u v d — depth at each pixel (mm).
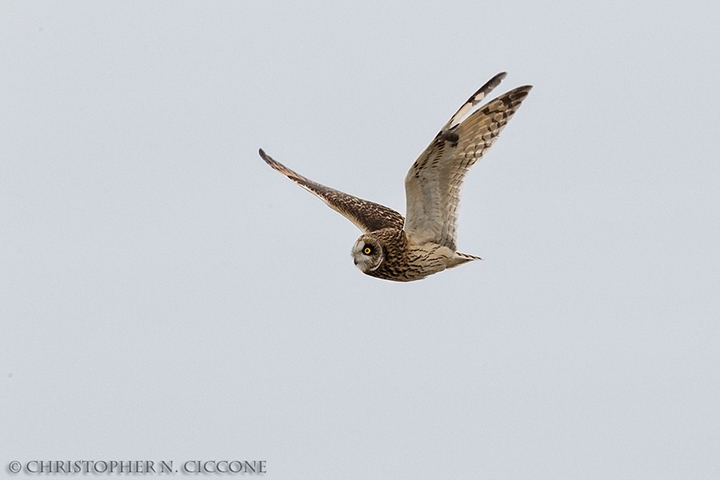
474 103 13906
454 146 14164
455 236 14758
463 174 14477
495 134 14375
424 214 14758
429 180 14477
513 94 14305
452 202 14625
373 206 16594
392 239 14984
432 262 15008
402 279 15344
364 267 15133
